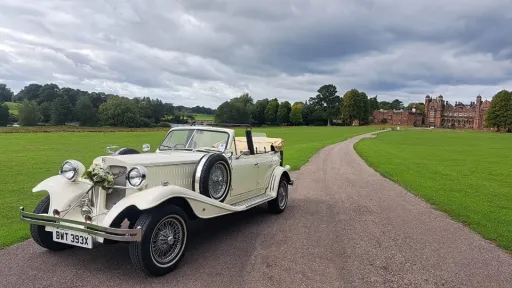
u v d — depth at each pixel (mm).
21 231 6602
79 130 65062
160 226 4719
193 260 5289
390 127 150000
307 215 8398
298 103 167250
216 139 6910
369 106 170250
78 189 5277
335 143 49344
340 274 4934
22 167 16938
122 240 4281
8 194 10531
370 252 5891
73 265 4996
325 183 13688
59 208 5023
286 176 8922
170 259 4824
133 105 102375
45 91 135750
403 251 5992
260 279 4668
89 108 104188
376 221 8000
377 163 22391
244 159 7285
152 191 4695
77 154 24203
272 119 155750
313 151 31672
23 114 93312
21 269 4816
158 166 5348
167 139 7367
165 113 111500
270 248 5926
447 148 42469
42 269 4828
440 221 8164
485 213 9062
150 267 4520
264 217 8125
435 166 21688
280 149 9625
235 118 124125
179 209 4938
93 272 4758
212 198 5922
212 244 6066
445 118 177000
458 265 5422
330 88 168875
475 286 4699
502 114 126125
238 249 5828
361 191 12086
